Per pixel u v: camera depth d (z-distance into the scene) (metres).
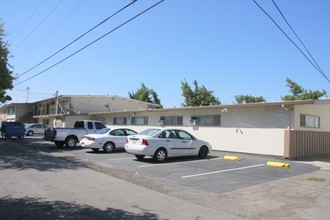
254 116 20.69
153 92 71.88
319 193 9.89
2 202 8.14
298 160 18.02
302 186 10.89
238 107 21.41
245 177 12.50
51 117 54.94
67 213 7.30
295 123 18.83
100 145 20.95
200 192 9.91
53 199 8.51
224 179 12.09
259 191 10.13
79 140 25.06
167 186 10.70
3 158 17.45
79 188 9.98
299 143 18.89
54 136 24.36
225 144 22.17
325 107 22.12
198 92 48.84
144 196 9.20
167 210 7.82
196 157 18.27
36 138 39.16
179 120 26.39
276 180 11.94
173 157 17.98
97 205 8.05
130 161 16.80
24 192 9.26
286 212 7.89
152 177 12.38
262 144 19.77
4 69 27.88
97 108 50.06
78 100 49.06
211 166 15.15
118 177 12.17
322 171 14.22
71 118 46.25
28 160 16.81
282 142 18.77
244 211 7.93
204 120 24.12
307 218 7.44
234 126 21.77
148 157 18.38
